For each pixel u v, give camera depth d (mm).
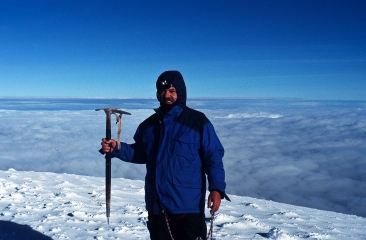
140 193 6973
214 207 2258
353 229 5629
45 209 4828
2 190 6055
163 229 2391
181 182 2322
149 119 2566
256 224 4781
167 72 2436
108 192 2584
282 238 4148
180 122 2375
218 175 2289
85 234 3818
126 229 4074
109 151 2574
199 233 2340
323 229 5168
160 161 2361
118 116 2596
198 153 2387
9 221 4117
